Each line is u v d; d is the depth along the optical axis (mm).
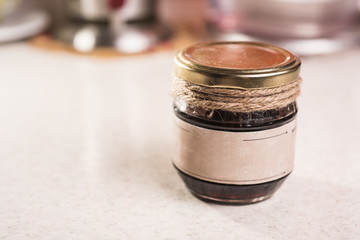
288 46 661
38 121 540
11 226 380
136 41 721
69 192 420
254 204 403
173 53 719
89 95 601
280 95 363
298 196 413
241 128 364
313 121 537
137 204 405
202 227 379
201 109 369
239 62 372
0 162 463
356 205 403
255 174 376
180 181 435
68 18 753
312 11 657
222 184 379
